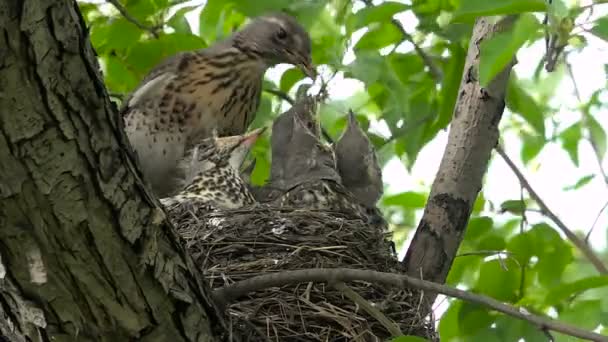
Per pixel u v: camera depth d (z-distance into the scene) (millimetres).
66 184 6398
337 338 9078
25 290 6668
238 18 14320
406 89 12461
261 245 9828
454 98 12602
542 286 11367
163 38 13234
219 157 11852
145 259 6844
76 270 6660
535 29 7984
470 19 8516
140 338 7043
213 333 7543
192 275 7352
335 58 12555
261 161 14609
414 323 9617
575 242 12820
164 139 12656
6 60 5984
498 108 10836
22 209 6379
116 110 6641
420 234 10555
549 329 7609
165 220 6996
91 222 6555
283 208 10289
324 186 11570
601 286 9797
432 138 12969
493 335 10266
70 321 6828
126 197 6660
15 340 6957
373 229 10398
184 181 12305
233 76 13195
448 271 10484
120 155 6625
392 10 11094
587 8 8281
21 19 5945
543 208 13133
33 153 6234
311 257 9805
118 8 12828
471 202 10695
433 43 13516
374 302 9430
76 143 6352
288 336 8961
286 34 13430
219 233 9898
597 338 7441
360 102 14930
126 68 13516
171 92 12727
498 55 8055
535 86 14711
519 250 11445
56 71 6176
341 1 12672
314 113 12820
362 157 12250
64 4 6133
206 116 12930
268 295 9094
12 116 6102
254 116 13758
